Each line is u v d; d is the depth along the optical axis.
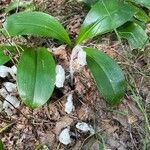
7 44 0.57
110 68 0.49
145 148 0.45
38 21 0.53
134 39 0.57
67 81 0.53
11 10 0.68
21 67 0.47
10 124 0.50
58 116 0.50
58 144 0.48
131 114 0.50
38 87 0.45
